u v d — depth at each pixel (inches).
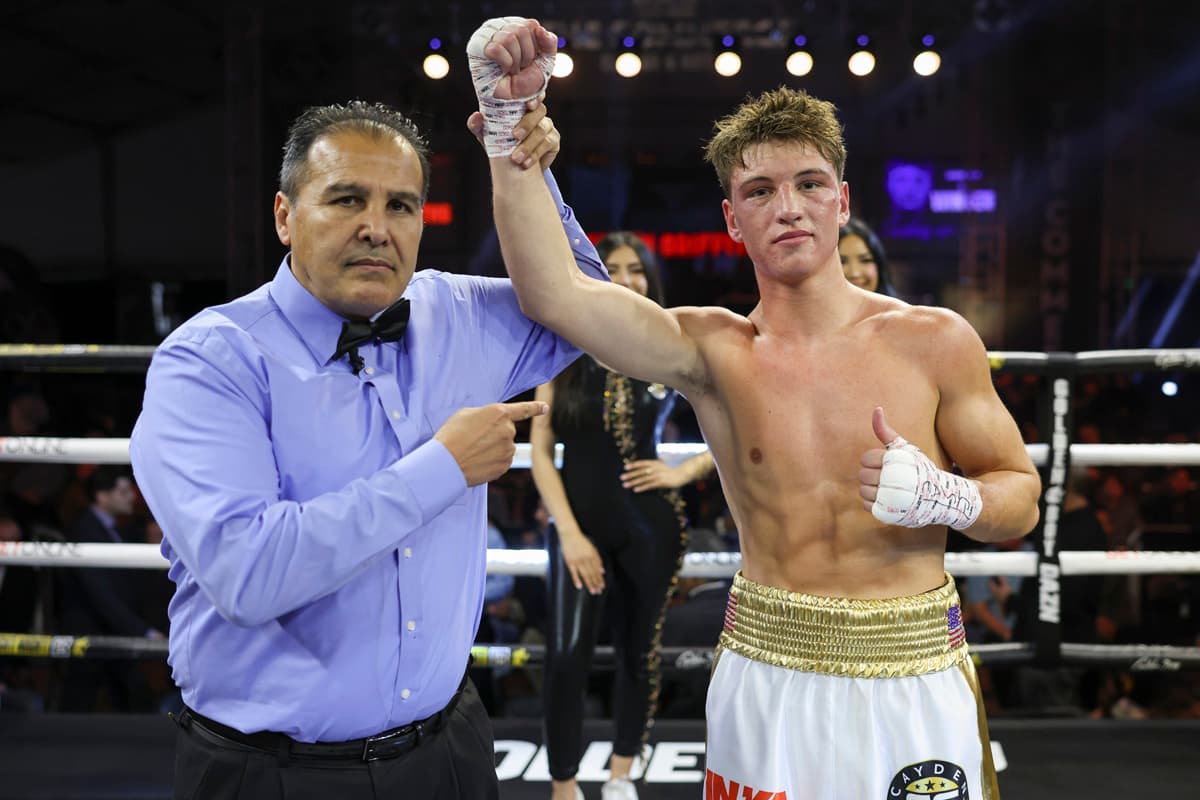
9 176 439.5
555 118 437.7
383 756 54.3
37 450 115.4
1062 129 413.7
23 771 109.5
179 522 48.9
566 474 100.6
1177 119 407.5
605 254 101.3
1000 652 118.3
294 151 53.6
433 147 433.7
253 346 52.9
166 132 436.8
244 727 52.6
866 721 56.8
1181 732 121.4
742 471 61.3
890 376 58.6
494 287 63.9
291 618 52.5
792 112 57.8
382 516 48.6
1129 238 414.9
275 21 385.1
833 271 59.9
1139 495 240.2
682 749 117.3
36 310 382.3
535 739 120.0
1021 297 422.0
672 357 61.1
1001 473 57.8
